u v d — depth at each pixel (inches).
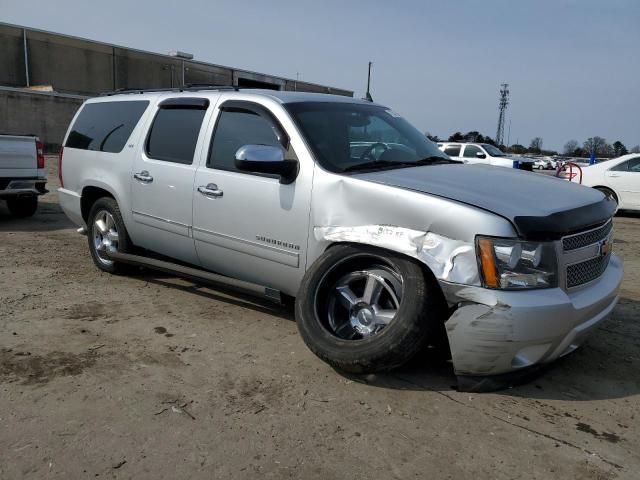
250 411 124.8
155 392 132.6
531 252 121.3
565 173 639.1
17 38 1425.9
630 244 363.3
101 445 111.1
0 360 148.1
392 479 102.5
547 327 120.6
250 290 171.9
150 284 221.0
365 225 137.5
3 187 355.3
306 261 152.8
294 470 104.6
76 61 1539.1
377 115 189.6
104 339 164.1
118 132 219.8
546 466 106.9
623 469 106.6
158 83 1702.8
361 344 132.1
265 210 160.4
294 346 160.4
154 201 196.9
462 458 108.9
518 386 133.7
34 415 121.5
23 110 1146.0
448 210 125.5
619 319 191.3
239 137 172.9
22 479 100.6
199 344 161.2
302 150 154.9
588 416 125.4
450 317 124.5
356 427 119.0
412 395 132.6
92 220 234.4
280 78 1927.9
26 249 282.7
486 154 823.7
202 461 106.7
